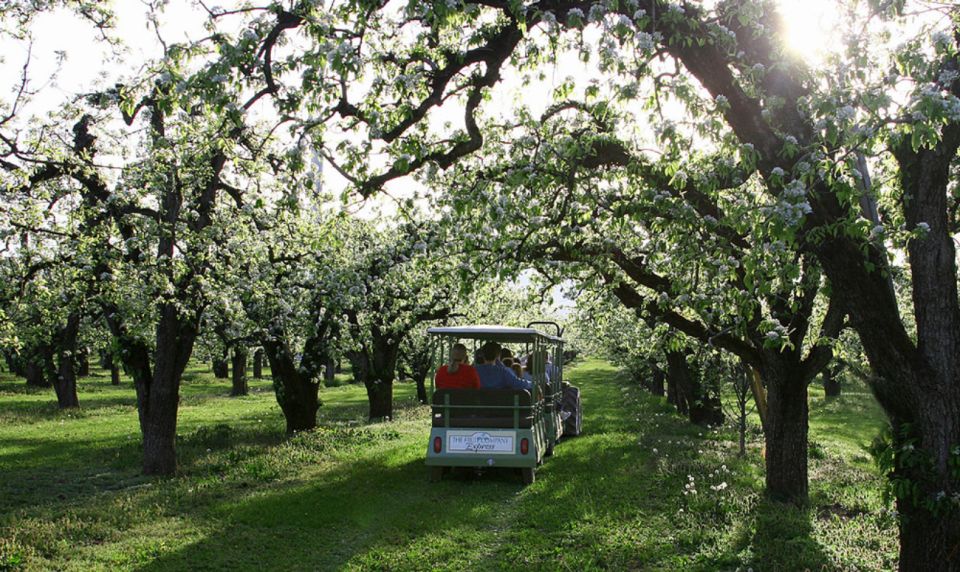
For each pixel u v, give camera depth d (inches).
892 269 261.1
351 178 265.1
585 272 443.5
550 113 331.0
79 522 364.8
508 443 477.1
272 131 247.1
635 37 210.5
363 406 1254.9
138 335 484.7
